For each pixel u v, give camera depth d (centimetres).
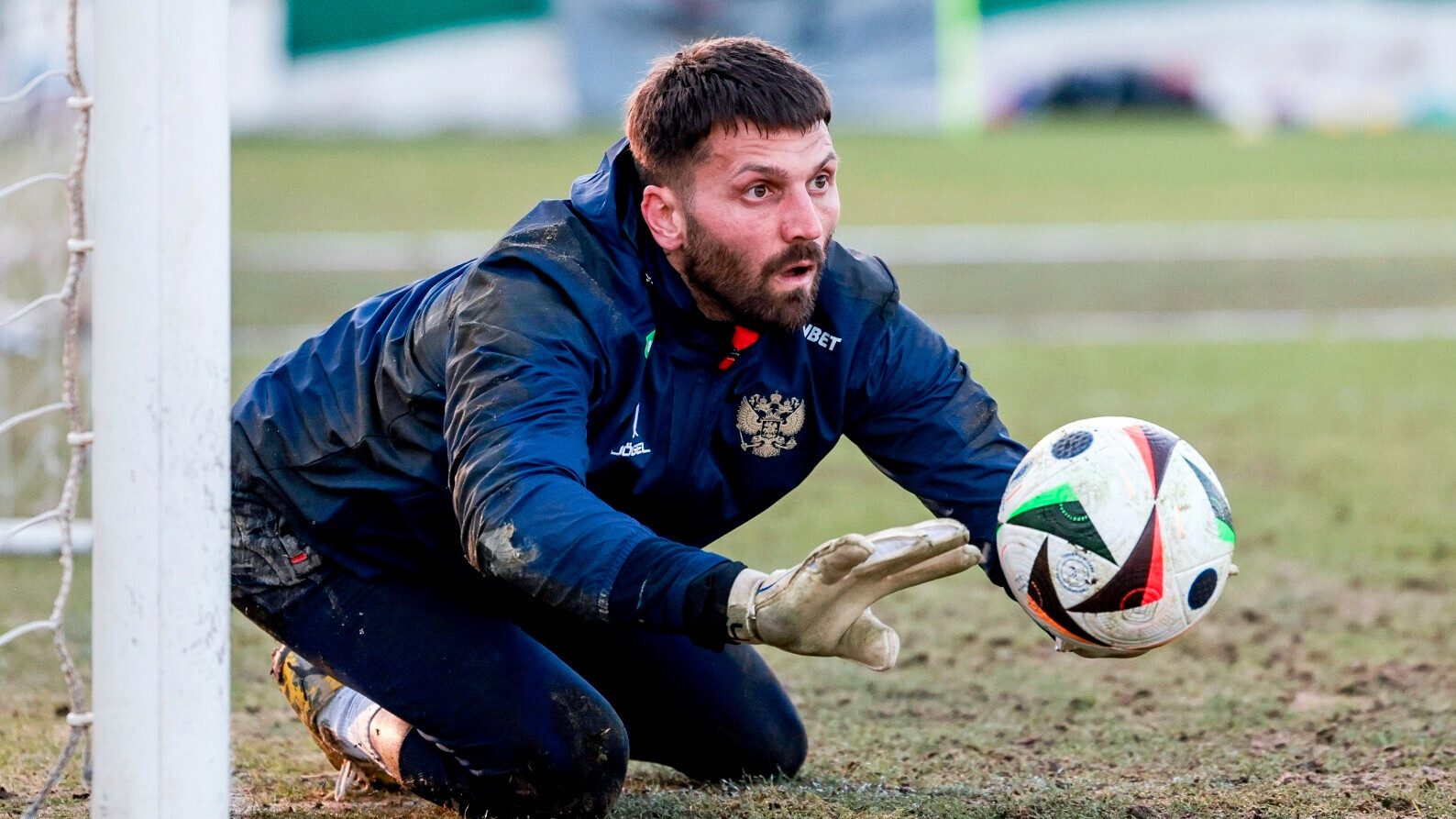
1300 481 2492
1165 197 6475
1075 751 1338
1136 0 8931
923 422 1097
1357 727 1384
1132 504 983
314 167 7175
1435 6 8812
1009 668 1650
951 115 8881
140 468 864
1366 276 4709
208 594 885
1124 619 988
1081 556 983
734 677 1229
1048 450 1025
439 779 1102
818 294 1042
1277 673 1597
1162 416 2959
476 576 1098
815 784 1234
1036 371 3400
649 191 957
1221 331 3888
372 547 1080
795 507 2383
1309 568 2030
